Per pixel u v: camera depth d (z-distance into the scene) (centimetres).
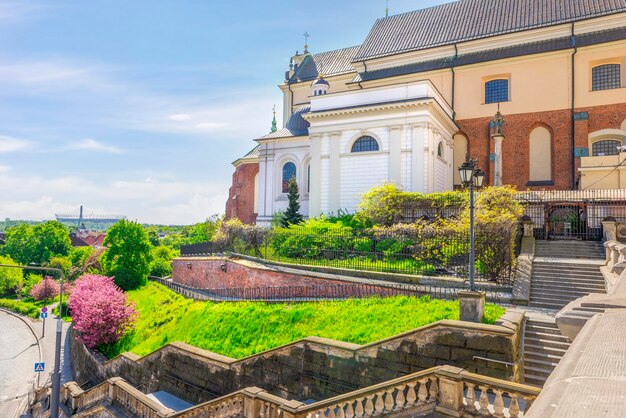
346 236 2466
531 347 1226
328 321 1658
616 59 3366
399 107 3131
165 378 1894
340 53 5216
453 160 3844
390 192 2867
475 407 816
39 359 3494
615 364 309
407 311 1523
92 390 1783
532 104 3597
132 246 4541
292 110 5166
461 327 1153
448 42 4062
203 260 3216
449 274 1984
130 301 3469
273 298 2173
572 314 554
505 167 3656
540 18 3794
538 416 241
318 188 3441
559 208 2755
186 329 2278
